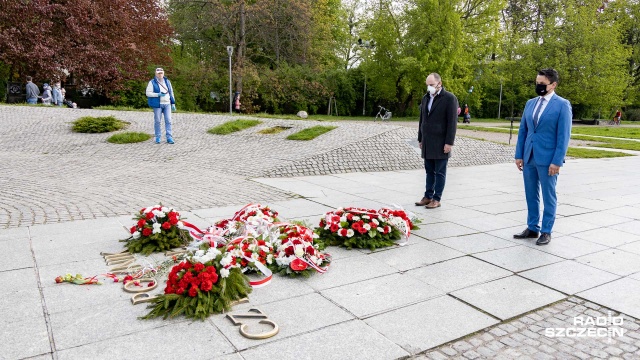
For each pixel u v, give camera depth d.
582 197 8.62
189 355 2.95
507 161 14.07
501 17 49.94
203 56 35.91
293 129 15.56
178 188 8.37
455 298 3.94
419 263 4.75
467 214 6.99
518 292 4.10
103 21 24.62
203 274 3.58
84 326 3.28
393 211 5.64
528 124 5.62
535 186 5.64
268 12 31.28
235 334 3.23
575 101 43.25
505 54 45.81
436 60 36.50
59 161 10.98
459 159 13.51
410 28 37.97
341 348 3.10
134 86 29.59
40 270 4.29
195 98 34.19
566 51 43.44
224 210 6.78
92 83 25.16
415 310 3.70
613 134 28.02
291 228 4.95
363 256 4.93
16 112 16.31
